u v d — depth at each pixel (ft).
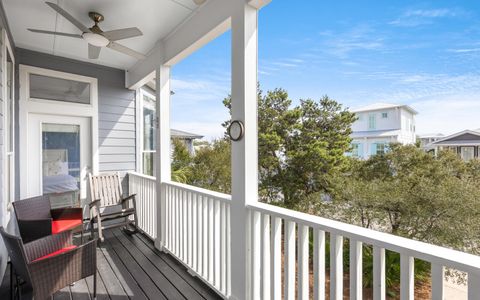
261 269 6.38
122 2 8.22
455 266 3.21
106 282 8.41
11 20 9.49
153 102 18.35
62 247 7.48
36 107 12.52
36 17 9.30
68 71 13.46
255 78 6.93
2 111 8.41
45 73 12.73
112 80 15.01
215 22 7.86
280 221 5.99
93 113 14.29
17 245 5.55
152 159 17.92
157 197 11.22
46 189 13.01
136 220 12.98
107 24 9.56
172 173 14.61
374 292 4.09
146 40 11.03
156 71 11.34
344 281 6.49
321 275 4.99
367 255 5.79
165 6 8.44
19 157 12.01
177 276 8.82
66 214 10.45
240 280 6.86
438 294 3.41
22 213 8.97
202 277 8.41
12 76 10.96
